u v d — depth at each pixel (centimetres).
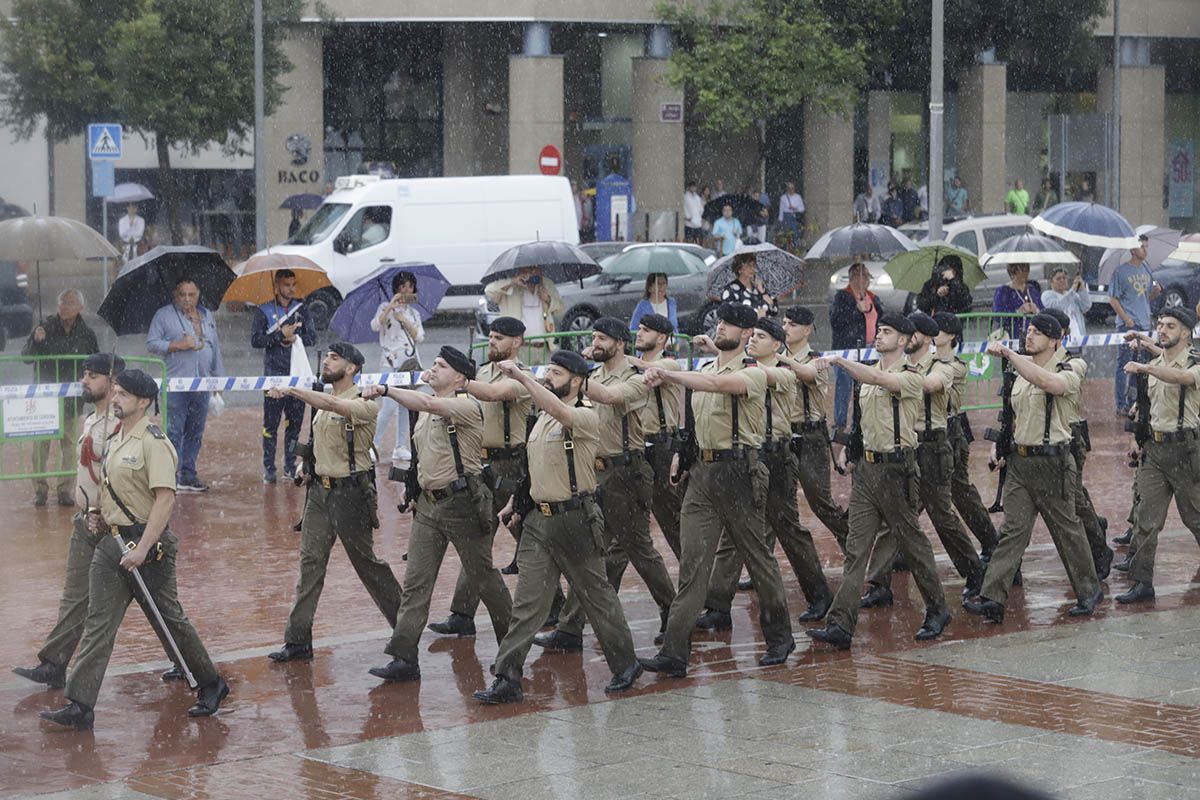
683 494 3275
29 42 10475
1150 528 3497
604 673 2956
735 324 2917
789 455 3203
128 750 2516
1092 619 3350
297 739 2562
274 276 4894
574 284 8288
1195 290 8531
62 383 4531
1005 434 3312
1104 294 8406
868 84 12762
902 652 3078
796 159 13675
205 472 5138
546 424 2739
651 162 12269
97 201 11419
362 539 2991
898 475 3102
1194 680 2848
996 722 2597
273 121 11769
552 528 2742
